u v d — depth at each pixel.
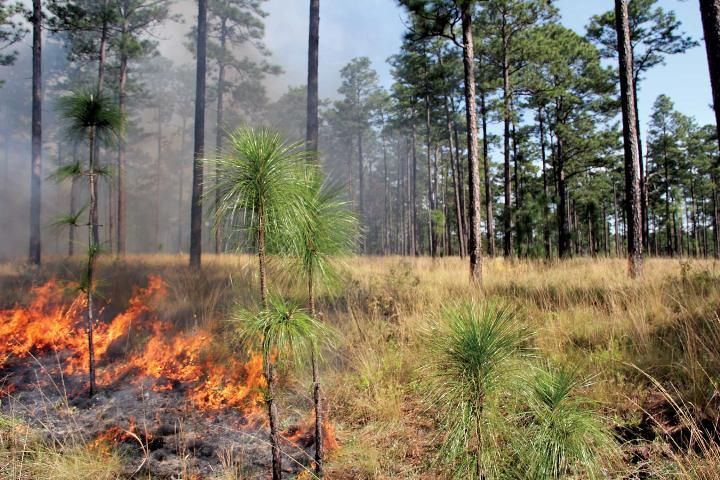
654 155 36.25
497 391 1.68
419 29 10.41
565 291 6.57
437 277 9.30
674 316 4.73
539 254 13.71
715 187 38.72
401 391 3.69
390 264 11.94
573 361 3.72
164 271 9.12
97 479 2.77
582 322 4.88
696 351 3.60
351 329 5.11
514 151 25.23
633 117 9.20
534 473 1.70
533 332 1.97
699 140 35.66
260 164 2.12
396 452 2.92
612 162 26.16
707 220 49.97
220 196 2.15
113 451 3.16
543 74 20.88
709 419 2.79
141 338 5.26
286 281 2.52
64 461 2.86
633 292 5.82
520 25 18.86
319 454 2.53
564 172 28.22
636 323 4.43
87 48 18.23
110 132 4.62
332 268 2.53
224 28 23.73
